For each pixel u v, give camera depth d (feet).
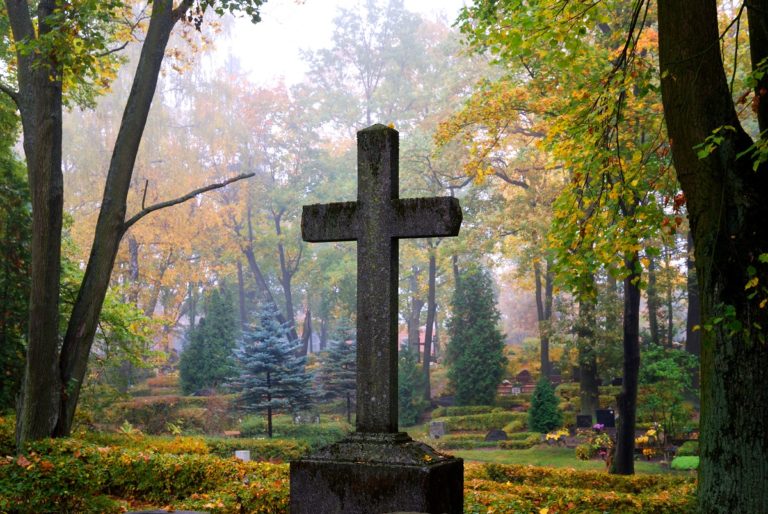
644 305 236.84
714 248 26.68
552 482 54.29
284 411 120.47
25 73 49.32
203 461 40.50
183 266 209.97
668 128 28.19
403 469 18.71
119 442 53.26
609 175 37.86
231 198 235.40
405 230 20.40
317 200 233.76
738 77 60.44
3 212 62.39
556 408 121.90
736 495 25.82
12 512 30.81
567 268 36.11
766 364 25.99
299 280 238.68
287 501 33.22
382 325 20.40
